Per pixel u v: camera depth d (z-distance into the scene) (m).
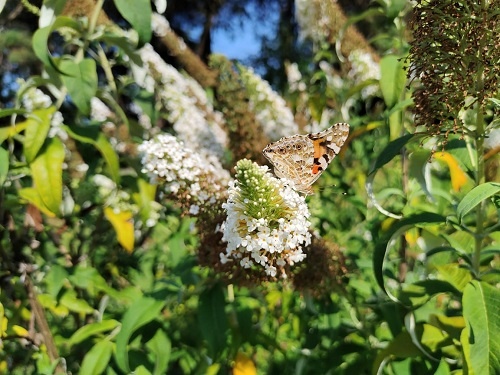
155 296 0.20
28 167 0.22
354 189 0.35
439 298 0.26
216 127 0.30
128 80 0.28
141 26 0.20
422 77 0.17
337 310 0.23
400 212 0.24
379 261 0.18
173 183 0.19
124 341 0.19
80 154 0.27
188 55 0.35
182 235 0.25
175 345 0.21
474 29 0.16
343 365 0.23
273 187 0.16
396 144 0.18
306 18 0.39
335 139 0.18
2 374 0.22
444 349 0.20
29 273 0.23
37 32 0.20
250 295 0.23
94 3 0.24
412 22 0.17
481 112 0.17
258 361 0.28
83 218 0.28
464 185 0.22
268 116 0.33
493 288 0.16
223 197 0.19
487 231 0.18
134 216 0.26
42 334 0.22
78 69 0.21
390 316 0.20
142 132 0.25
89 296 0.26
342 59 0.38
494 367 0.16
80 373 0.20
